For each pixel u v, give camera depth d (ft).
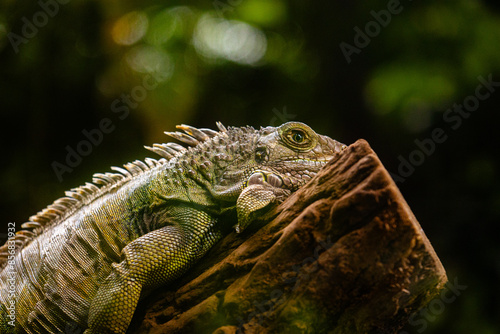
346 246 10.90
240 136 14.24
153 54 35.47
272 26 38.19
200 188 13.56
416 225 11.15
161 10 35.94
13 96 35.53
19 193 35.47
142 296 13.14
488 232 35.96
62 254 14.49
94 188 16.12
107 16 34.24
